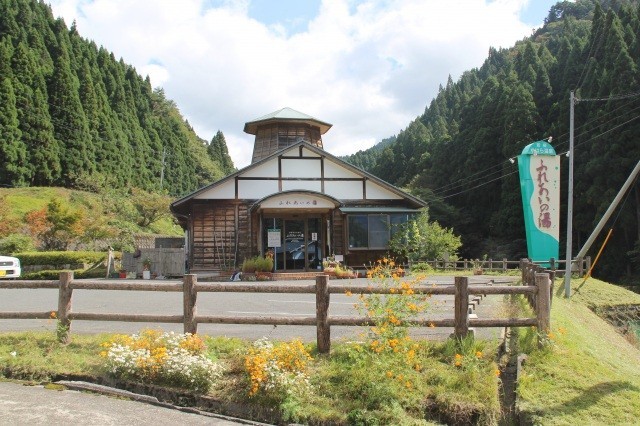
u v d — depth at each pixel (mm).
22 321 8961
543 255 16156
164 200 40344
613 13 35844
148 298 12930
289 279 18938
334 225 21234
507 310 8828
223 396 5652
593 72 34438
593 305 15688
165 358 6047
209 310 10484
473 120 47188
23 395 5816
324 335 6445
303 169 22141
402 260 21391
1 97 39406
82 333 7945
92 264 24594
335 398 5449
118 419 5176
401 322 6125
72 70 49594
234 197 21719
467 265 23953
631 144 29547
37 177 41625
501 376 5957
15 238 26016
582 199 32094
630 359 9008
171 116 78875
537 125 37969
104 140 48812
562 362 6051
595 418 4922
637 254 29484
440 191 47031
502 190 38469
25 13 49812
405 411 5238
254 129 29094
